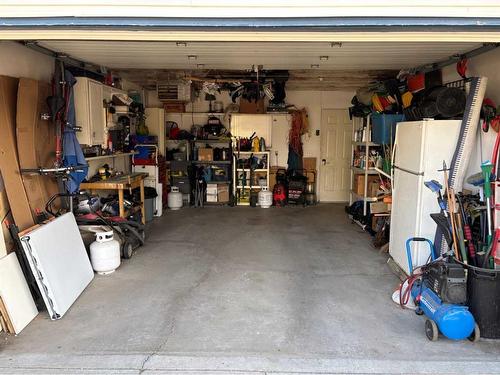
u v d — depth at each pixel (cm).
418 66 509
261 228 605
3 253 302
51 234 333
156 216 681
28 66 388
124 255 448
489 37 242
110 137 529
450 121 347
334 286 377
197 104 820
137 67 543
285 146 834
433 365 247
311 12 234
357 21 233
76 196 428
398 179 413
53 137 402
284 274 408
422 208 356
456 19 233
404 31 241
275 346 270
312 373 240
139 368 243
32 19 234
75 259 362
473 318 268
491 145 359
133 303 337
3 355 257
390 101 539
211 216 688
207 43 390
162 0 234
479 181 316
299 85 771
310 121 834
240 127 788
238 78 676
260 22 235
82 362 249
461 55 421
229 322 304
